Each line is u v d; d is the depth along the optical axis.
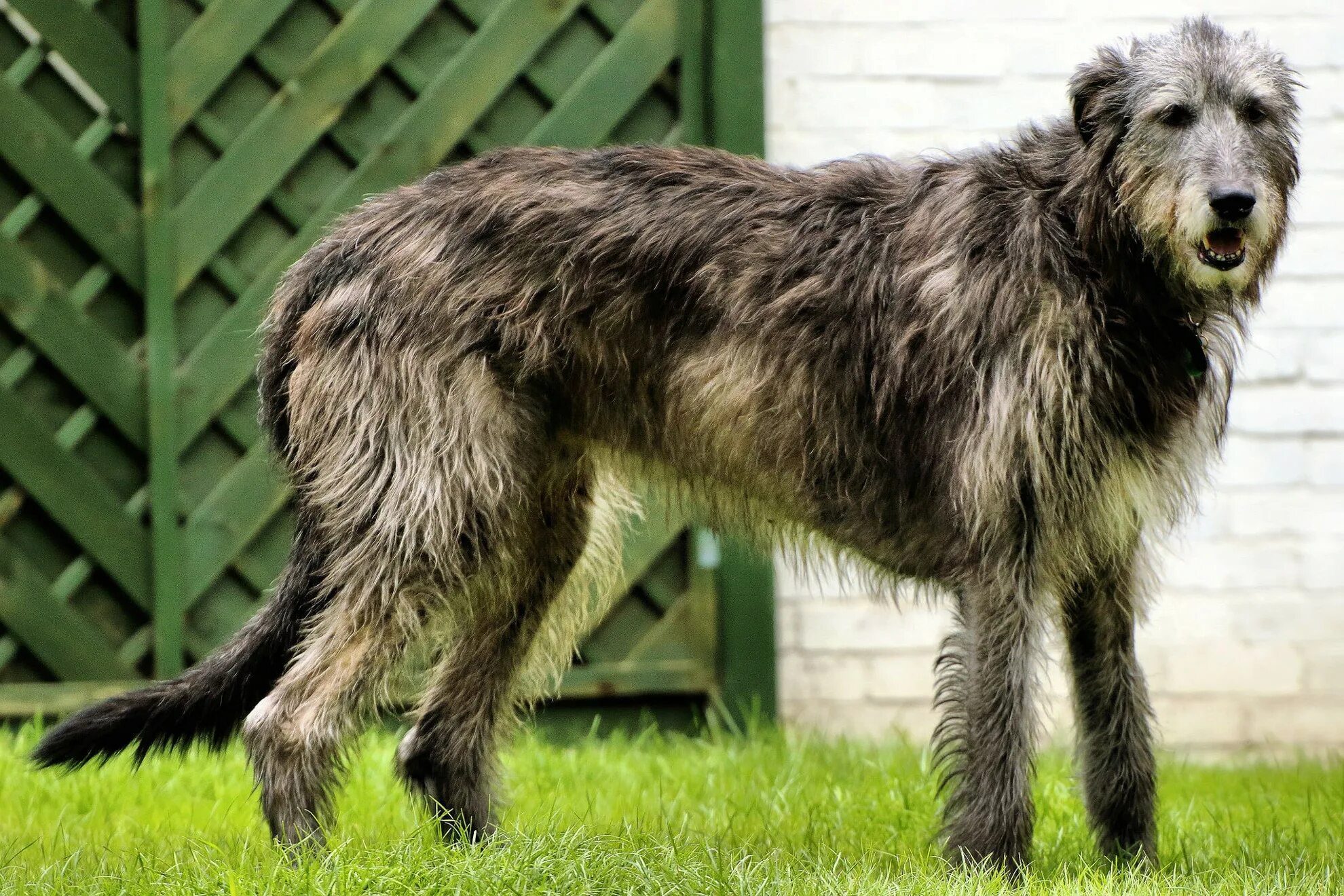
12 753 7.96
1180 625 9.60
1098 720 6.25
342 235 6.51
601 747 8.77
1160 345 5.87
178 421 8.73
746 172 6.47
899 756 8.06
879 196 6.29
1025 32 9.43
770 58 9.36
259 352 6.92
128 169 8.80
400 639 6.19
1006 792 5.76
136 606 8.89
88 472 8.67
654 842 5.74
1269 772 8.34
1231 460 9.60
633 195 6.38
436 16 8.95
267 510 8.83
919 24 9.39
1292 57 9.52
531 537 6.79
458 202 6.38
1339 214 9.55
